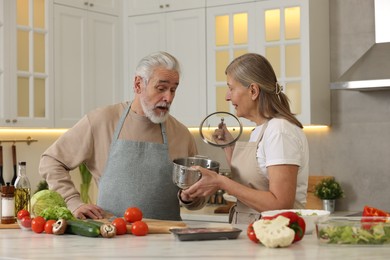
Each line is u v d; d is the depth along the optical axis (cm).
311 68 484
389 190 494
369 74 457
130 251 220
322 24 503
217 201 535
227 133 305
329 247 225
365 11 504
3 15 472
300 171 280
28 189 312
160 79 312
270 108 284
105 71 545
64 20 512
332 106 513
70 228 265
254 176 284
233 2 509
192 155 346
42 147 548
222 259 202
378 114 498
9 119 474
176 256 209
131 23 555
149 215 325
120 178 325
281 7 490
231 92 289
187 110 531
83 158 330
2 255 220
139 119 329
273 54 495
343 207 510
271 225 229
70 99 516
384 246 225
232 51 511
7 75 473
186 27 531
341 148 511
